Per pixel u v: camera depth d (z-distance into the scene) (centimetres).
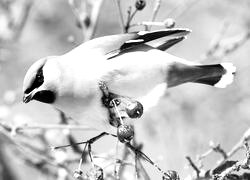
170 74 986
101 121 965
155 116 1384
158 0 1031
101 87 943
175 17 1365
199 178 959
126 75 959
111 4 1582
